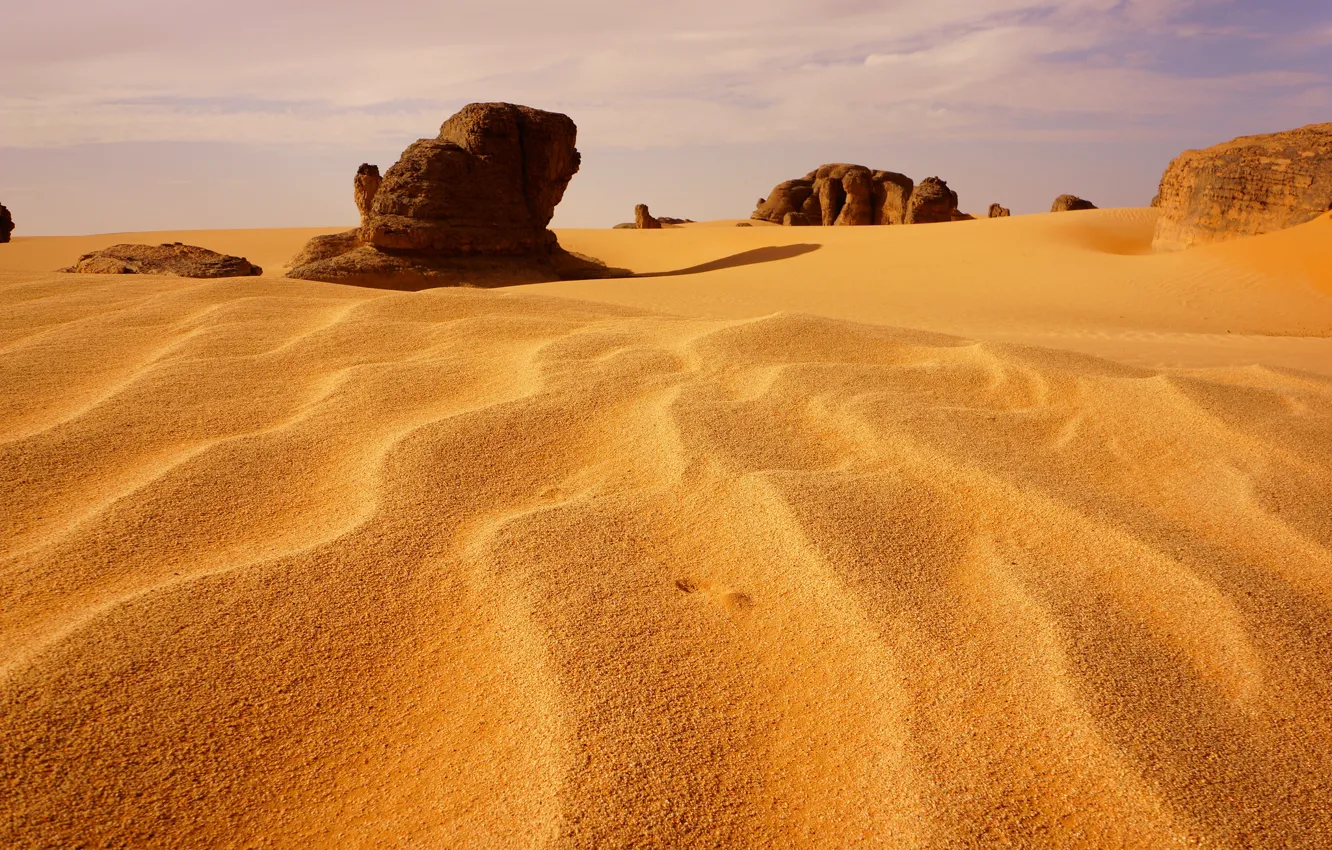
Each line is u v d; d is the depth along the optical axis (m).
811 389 3.04
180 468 2.32
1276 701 1.51
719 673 1.58
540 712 1.46
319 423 2.73
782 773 1.35
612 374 3.19
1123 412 2.99
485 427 2.65
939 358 3.59
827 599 1.79
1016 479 2.36
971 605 1.79
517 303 4.70
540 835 1.21
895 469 2.44
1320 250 20.98
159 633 1.59
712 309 19.44
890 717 1.46
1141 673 1.57
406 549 1.96
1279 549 2.08
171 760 1.33
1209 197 26.67
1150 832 1.23
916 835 1.23
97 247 47.62
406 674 1.56
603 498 2.24
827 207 58.50
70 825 1.20
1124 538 2.05
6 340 3.68
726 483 2.30
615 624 1.70
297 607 1.71
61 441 2.50
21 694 1.40
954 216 51.75
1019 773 1.33
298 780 1.33
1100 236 32.12
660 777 1.33
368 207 35.03
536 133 31.95
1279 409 3.16
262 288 4.86
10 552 1.89
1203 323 17.02
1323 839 1.22
